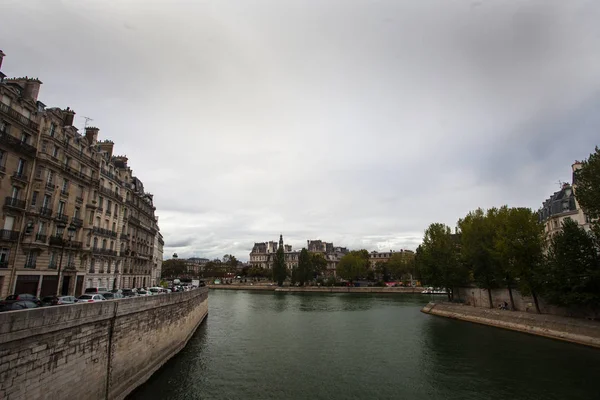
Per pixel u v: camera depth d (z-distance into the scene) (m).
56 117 40.16
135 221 65.38
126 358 20.66
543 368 28.61
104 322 18.11
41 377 13.40
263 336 43.03
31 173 36.75
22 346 12.48
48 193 38.50
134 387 21.84
